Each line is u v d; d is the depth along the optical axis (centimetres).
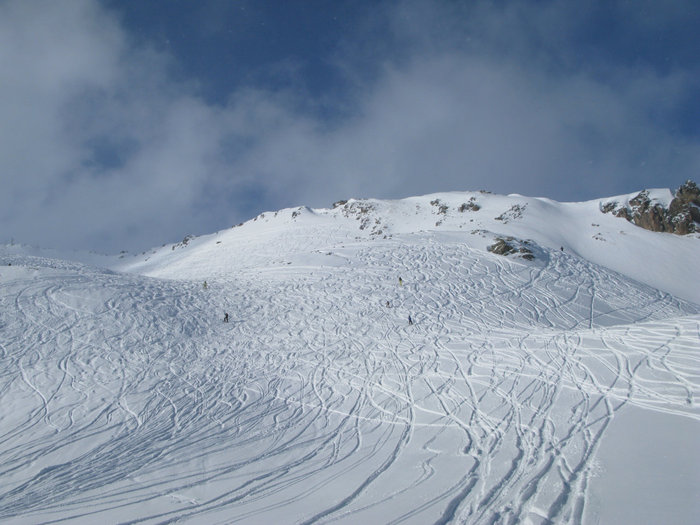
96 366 1959
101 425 1415
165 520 798
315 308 3106
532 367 1598
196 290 3484
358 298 3291
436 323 2728
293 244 7938
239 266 7256
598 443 905
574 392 1279
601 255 5203
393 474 926
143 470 1087
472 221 6994
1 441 1299
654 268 4828
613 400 1155
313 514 753
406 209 8738
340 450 1148
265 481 973
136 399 1641
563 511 640
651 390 1160
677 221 5772
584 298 3406
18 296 2641
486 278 3709
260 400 1641
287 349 2339
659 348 1470
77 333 2294
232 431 1354
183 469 1082
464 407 1339
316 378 1870
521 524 626
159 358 2123
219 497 898
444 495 765
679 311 3366
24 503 929
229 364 2095
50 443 1281
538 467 834
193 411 1538
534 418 1148
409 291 3406
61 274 3181
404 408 1425
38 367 1900
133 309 2723
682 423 919
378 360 2064
